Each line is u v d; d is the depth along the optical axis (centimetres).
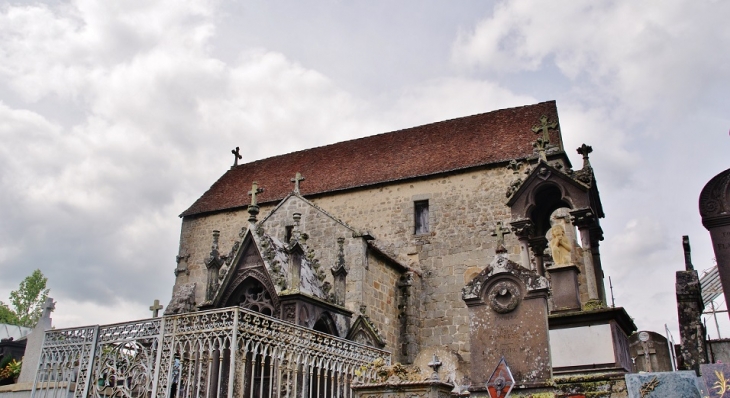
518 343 1184
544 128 1636
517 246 2300
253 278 1583
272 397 1291
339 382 1352
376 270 2147
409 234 2517
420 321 2348
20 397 1477
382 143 3017
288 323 1244
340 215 2700
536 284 1200
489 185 2455
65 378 1293
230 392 1054
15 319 5638
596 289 1376
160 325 1195
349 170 2891
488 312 1236
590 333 1224
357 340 1753
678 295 1162
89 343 1277
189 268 2950
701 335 1112
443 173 2538
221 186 3278
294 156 3303
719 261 1113
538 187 1535
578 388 1144
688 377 933
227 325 1107
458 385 1755
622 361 1221
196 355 1212
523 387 1143
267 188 3031
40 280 5872
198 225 3034
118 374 1216
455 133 2823
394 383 1082
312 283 1638
